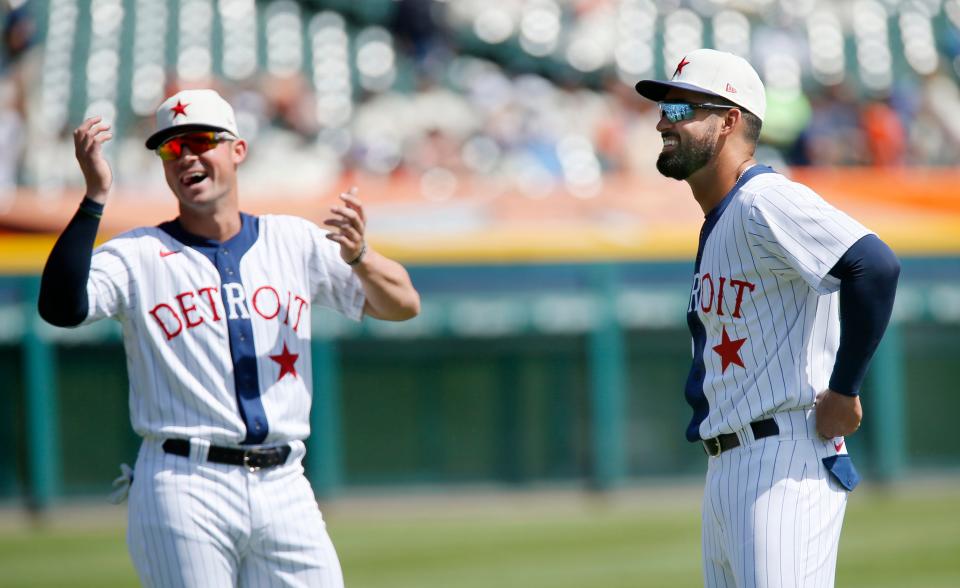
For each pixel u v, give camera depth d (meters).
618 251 40.62
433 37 55.41
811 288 13.12
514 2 56.44
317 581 13.98
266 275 14.18
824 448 13.16
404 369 39.97
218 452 13.60
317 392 39.38
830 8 58.22
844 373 12.62
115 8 55.12
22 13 54.16
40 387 38.56
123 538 35.22
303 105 51.66
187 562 13.43
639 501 39.78
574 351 40.53
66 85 52.06
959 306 40.91
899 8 58.34
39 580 29.81
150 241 14.00
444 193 41.88
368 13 55.81
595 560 30.70
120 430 38.97
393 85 53.72
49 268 13.08
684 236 40.88
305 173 48.06
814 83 54.94
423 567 30.31
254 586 13.96
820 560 12.86
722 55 13.62
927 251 40.94
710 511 13.52
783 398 12.98
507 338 40.28
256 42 54.66
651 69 55.81
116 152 49.59
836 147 50.34
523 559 31.03
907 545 31.77
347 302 14.91
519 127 50.75
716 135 13.52
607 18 56.88
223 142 13.94
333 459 39.41
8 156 48.19
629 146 51.44
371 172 48.50
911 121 53.12
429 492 39.88
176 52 53.81
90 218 13.15
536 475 40.22
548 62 55.34
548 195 41.75
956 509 37.03
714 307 13.38
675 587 27.48
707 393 13.52
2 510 38.47
